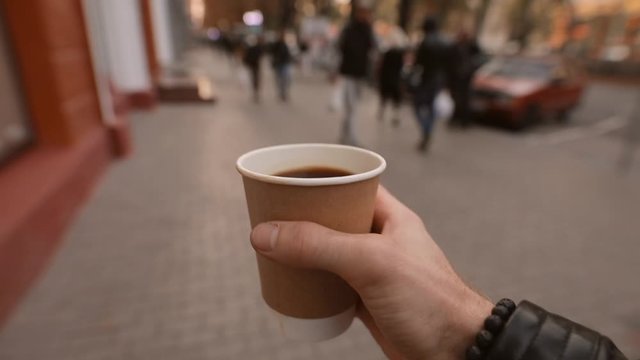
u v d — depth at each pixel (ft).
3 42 11.05
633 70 68.85
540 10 88.28
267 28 124.88
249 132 23.62
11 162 10.85
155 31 44.06
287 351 7.00
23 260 8.07
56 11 12.42
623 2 74.08
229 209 12.37
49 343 6.93
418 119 20.31
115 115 18.71
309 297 2.39
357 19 18.79
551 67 28.63
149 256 9.64
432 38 19.04
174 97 33.17
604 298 8.89
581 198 15.16
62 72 12.57
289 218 2.18
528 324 2.46
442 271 2.71
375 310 2.49
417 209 13.32
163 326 7.41
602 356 2.29
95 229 10.86
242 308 7.95
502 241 11.35
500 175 17.47
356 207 2.24
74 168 11.65
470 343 2.60
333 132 24.36
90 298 8.07
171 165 16.60
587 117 34.99
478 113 27.07
